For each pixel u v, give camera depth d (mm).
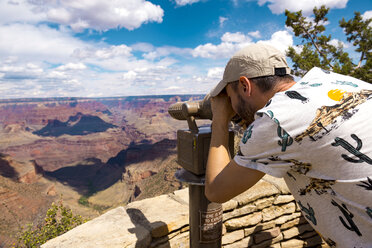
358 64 13289
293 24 14375
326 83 851
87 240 1665
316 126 735
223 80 1029
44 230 9156
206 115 1387
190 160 1479
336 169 744
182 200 2293
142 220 1924
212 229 1517
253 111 978
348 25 13094
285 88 906
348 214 779
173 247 1905
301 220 2525
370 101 775
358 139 709
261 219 2297
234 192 906
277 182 2514
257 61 880
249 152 848
